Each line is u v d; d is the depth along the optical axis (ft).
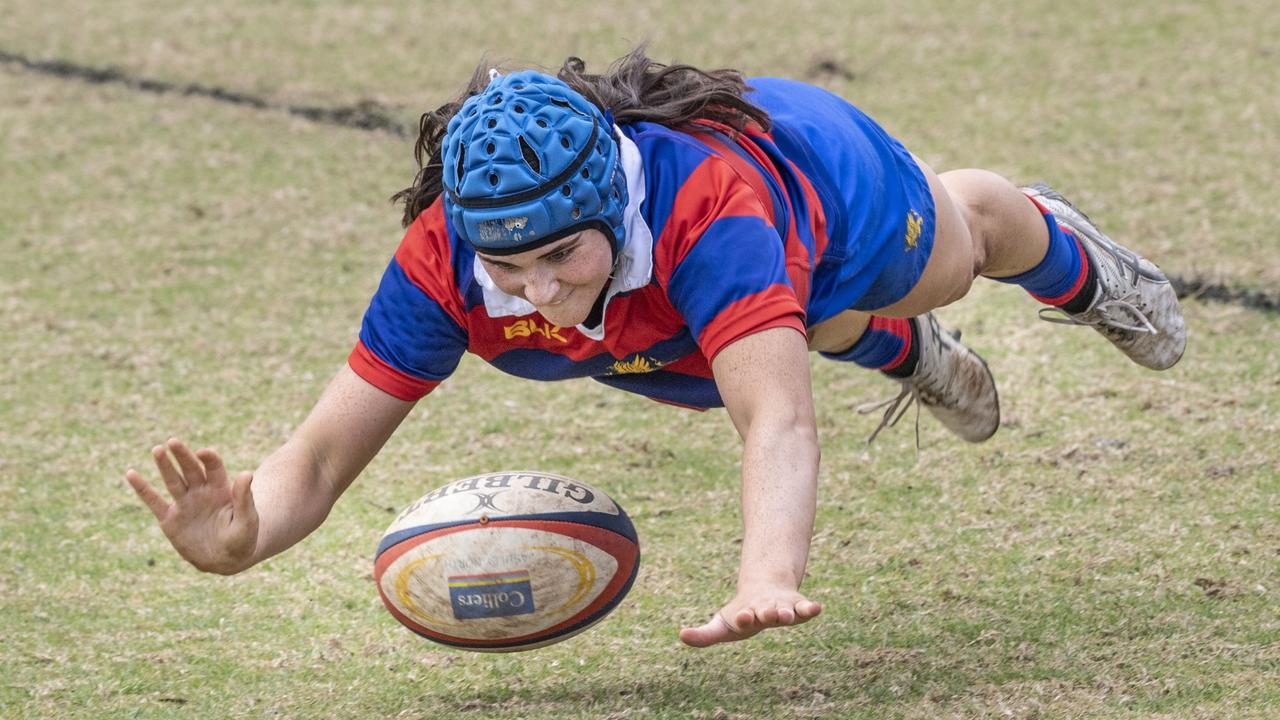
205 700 35.88
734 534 43.91
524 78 26.91
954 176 38.50
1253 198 67.92
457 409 54.29
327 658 37.93
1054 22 96.99
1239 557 39.63
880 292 33.47
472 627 32.37
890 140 34.60
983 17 98.73
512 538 32.12
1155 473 45.52
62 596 41.47
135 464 50.19
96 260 68.59
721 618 24.48
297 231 71.77
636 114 29.76
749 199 28.04
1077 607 37.68
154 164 80.64
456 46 98.22
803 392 26.76
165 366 58.03
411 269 29.96
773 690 34.45
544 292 26.86
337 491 31.01
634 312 28.91
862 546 42.50
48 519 46.24
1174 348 44.55
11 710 35.37
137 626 39.78
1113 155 74.59
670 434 51.62
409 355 30.30
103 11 108.88
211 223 72.90
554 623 32.55
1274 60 87.35
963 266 35.99
